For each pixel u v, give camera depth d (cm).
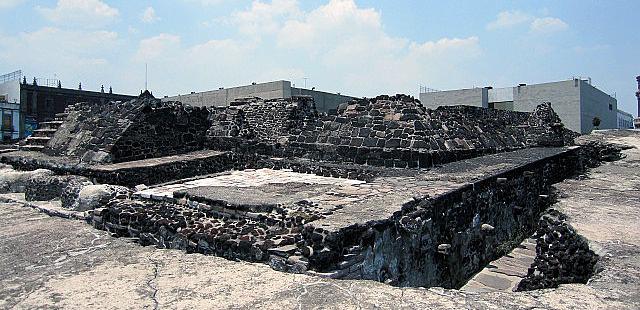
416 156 1088
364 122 1241
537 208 1223
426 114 1245
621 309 345
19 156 1366
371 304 354
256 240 569
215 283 408
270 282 409
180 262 480
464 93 3406
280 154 1391
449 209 765
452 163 1159
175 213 735
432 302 358
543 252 671
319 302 359
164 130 1368
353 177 1095
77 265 482
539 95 3148
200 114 1527
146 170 1120
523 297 371
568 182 1144
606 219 672
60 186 1031
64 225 780
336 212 623
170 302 363
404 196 725
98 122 1370
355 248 537
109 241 633
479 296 373
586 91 3106
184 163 1218
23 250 597
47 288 408
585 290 389
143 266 466
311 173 1205
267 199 729
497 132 1698
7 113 3475
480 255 886
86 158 1212
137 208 773
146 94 1423
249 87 2966
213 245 594
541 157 1313
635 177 1235
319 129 1333
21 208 965
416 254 666
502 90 3331
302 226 570
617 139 2084
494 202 952
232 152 1374
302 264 499
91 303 366
